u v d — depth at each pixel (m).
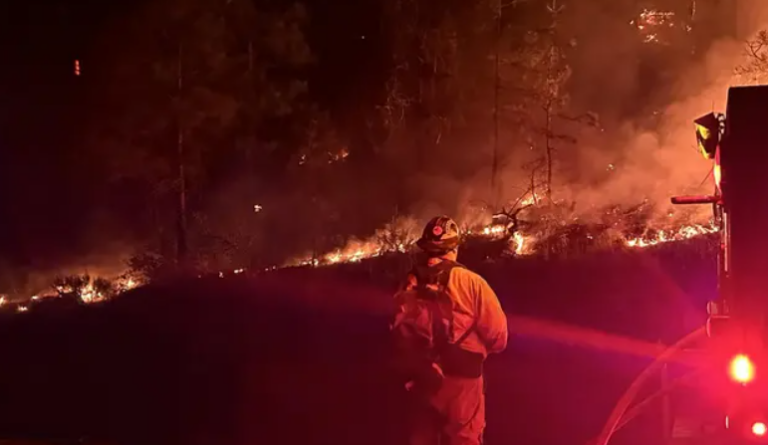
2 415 10.39
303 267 17.36
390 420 9.00
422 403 5.59
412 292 5.64
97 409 10.56
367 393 10.09
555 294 12.68
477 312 5.53
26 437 8.69
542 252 15.37
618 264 13.95
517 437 8.00
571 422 8.24
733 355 4.96
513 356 10.60
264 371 11.55
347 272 16.34
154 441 8.90
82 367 13.10
